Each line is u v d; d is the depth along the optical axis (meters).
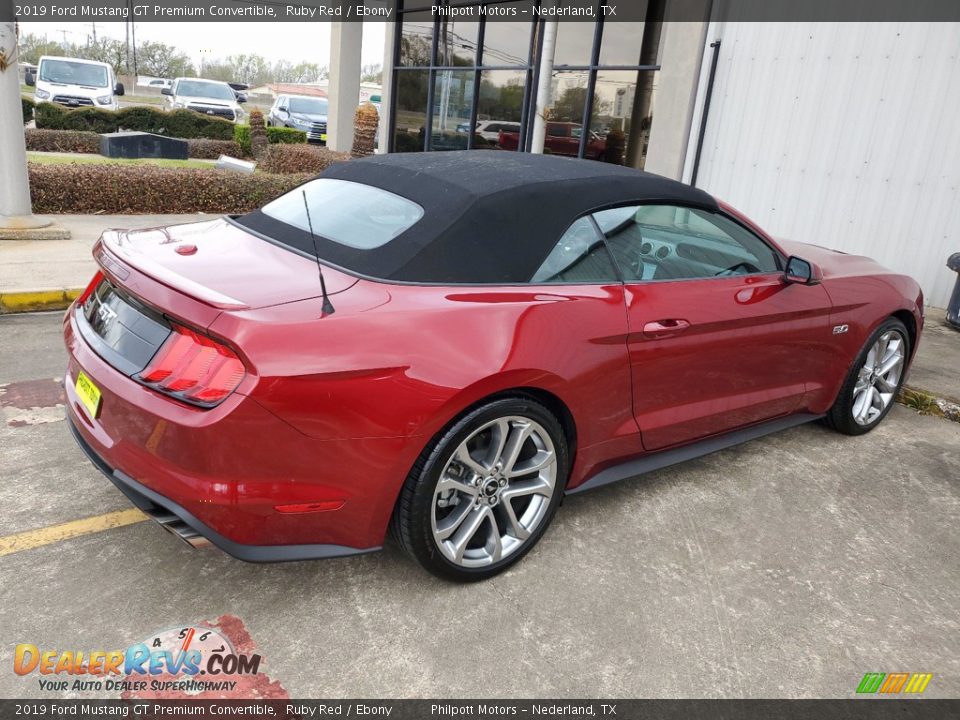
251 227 3.06
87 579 2.61
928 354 5.75
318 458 2.26
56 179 9.59
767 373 3.62
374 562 2.85
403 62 15.04
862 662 2.51
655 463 3.32
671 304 3.08
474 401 2.47
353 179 3.16
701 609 2.71
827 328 3.83
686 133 8.95
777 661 2.48
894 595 2.89
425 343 2.38
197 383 2.19
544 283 2.77
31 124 22.06
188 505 2.21
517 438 2.66
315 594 2.63
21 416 3.84
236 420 2.13
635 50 9.83
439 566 2.60
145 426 2.26
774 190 8.21
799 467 3.94
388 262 2.56
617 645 2.49
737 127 8.49
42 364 4.61
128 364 2.38
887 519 3.47
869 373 4.29
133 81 55.94
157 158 15.75
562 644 2.47
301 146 15.27
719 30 8.48
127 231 3.10
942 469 4.04
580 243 2.90
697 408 3.36
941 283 7.02
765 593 2.84
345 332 2.27
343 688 2.23
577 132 10.95
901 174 7.16
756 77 8.22
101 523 2.96
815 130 7.77
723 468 3.87
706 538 3.19
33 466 3.35
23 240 7.77
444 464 2.47
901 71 7.05
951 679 2.46
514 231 2.73
